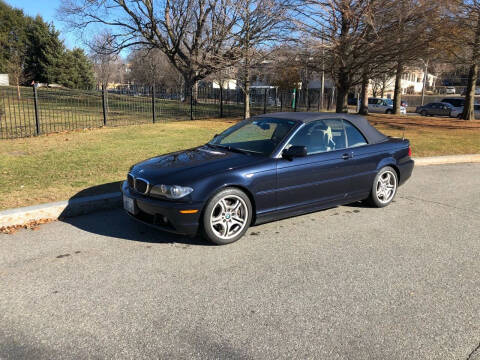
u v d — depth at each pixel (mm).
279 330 2838
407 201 6422
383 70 17375
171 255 4105
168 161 4754
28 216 4914
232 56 17891
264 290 3416
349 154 5336
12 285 3428
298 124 5066
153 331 2805
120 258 4008
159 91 24078
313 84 50719
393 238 4727
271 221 4984
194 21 25047
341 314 3064
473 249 4426
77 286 3428
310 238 4680
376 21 14164
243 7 16203
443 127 18609
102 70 57406
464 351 2645
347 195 5449
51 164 7766
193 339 2721
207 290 3396
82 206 5367
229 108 22188
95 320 2930
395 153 5953
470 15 16672
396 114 28219
